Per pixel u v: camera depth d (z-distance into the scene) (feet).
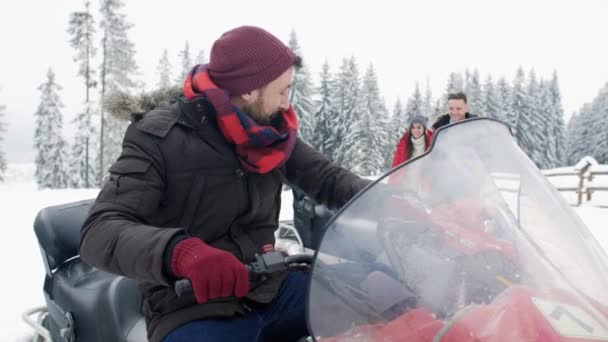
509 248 4.38
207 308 5.42
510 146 5.44
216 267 4.12
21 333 11.55
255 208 6.07
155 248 4.37
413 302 4.05
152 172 5.38
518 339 3.55
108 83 131.23
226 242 5.97
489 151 5.22
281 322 5.89
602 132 189.26
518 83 184.03
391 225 4.58
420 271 4.24
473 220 4.61
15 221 28.35
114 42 131.95
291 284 6.29
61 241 7.52
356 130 131.64
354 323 4.11
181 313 5.37
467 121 5.42
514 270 4.17
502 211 4.72
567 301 3.91
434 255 4.33
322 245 4.47
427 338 3.79
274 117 6.19
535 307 3.77
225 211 5.84
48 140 148.56
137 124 5.65
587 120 202.59
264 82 5.71
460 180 4.87
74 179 139.74
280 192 6.72
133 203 5.12
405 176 4.83
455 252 4.34
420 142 21.85
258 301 5.76
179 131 5.61
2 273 16.96
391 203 4.70
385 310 4.05
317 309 4.26
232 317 5.56
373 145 132.05
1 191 47.80
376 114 144.56
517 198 4.89
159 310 5.56
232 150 5.80
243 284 4.24
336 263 4.42
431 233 4.52
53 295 7.25
